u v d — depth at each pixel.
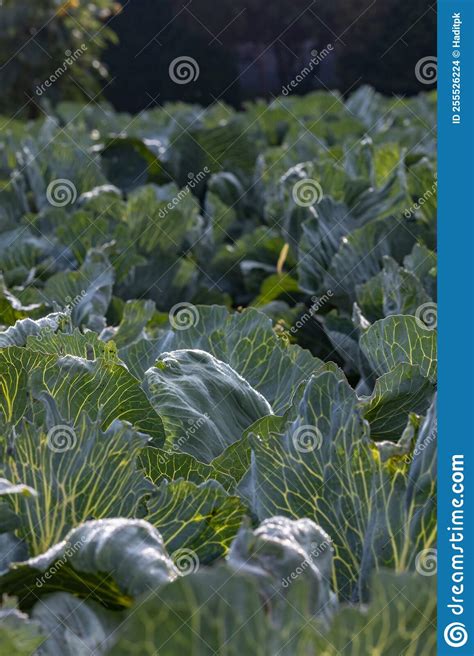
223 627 1.74
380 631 1.80
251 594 1.76
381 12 19.86
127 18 22.86
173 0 22.83
